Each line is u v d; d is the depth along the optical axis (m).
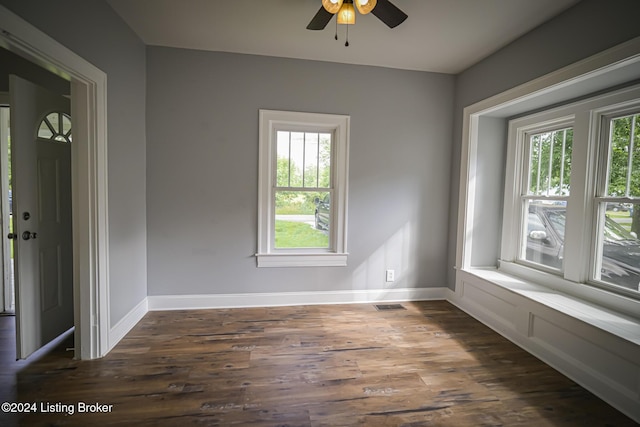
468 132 3.14
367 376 2.01
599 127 2.29
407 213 3.39
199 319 2.84
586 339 1.92
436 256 3.50
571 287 2.43
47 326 2.25
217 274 3.10
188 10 2.29
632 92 2.03
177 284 3.04
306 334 2.59
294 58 3.07
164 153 2.93
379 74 3.23
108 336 2.24
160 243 2.98
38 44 1.54
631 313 2.01
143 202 2.87
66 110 2.41
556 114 2.60
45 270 2.23
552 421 1.65
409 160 3.35
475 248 3.22
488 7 2.15
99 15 2.09
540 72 2.33
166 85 2.89
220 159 3.02
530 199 2.93
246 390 1.84
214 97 2.97
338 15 1.84
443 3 2.12
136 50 2.66
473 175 3.16
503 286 2.64
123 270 2.48
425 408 1.72
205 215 3.04
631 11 1.72
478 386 1.93
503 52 2.71
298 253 3.20
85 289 2.11
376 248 3.36
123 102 2.45
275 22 2.45
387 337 2.57
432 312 3.13
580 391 1.89
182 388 1.84
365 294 3.38
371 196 3.31
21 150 2.02
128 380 1.91
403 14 1.86
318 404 1.73
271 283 3.19
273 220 3.21
